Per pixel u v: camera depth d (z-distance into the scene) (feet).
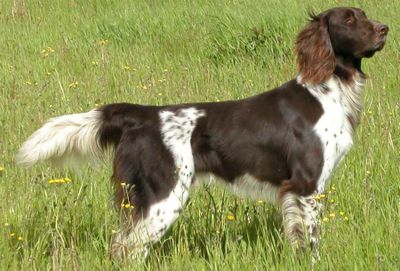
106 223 23.70
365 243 22.49
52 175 27.53
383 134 32.37
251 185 24.44
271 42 48.62
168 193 23.12
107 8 68.44
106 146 23.97
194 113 24.04
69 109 37.52
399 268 20.90
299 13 53.11
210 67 47.60
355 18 24.68
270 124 24.06
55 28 61.77
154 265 22.31
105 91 42.09
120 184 23.47
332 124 24.04
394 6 58.70
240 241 24.38
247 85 41.52
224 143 23.85
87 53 52.21
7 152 31.63
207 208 25.40
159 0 67.77
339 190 27.22
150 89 41.96
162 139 23.40
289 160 23.99
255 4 60.70
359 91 25.30
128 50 52.85
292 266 21.57
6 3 71.72
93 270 21.95
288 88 24.71
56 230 22.97
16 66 49.62
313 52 24.72
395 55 47.34
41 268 22.31
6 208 24.98
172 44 52.85
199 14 59.72
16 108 38.73
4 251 22.58
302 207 23.80
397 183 27.61
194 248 23.79
